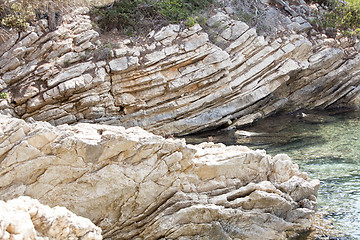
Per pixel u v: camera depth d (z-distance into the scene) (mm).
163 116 15297
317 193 8875
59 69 14266
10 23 14812
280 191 7961
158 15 16734
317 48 18547
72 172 6699
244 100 16359
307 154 12438
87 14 16266
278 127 15891
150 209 7352
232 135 15133
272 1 19953
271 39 17625
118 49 14984
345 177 10539
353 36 20000
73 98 14203
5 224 4355
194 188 7590
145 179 7156
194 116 15641
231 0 18625
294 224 8047
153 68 14977
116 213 7152
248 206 7719
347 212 8812
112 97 14797
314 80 18453
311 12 20578
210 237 7395
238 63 16297
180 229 7250
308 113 18172
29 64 14344
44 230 5020
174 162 7316
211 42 16469
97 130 7184
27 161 6402
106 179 6887
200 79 15422
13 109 13844
